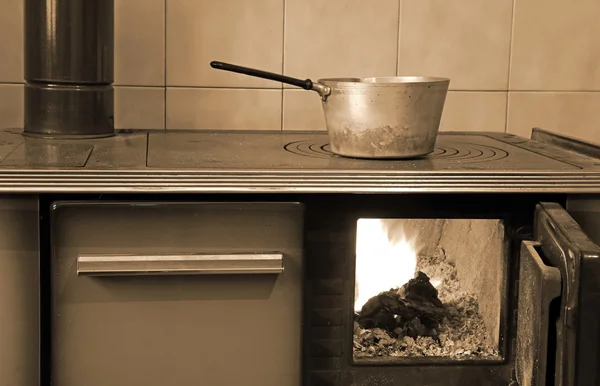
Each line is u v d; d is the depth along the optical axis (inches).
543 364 50.9
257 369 54.7
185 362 54.1
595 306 49.3
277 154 61.2
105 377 53.5
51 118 68.2
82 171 51.6
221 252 53.4
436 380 57.4
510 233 56.9
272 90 78.0
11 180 50.9
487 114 80.6
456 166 56.2
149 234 52.6
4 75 75.7
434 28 78.6
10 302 52.4
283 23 77.0
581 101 81.1
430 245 60.1
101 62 69.2
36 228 52.1
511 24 79.5
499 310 58.2
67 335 52.8
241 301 53.9
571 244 49.8
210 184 52.1
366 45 78.1
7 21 75.0
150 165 53.9
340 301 56.1
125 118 76.9
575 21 80.2
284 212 53.4
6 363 52.8
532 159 60.3
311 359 56.5
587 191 54.3
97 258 51.8
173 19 76.0
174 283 53.2
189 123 77.6
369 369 56.9
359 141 58.4
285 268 53.9
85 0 67.4
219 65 59.8
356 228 55.7
